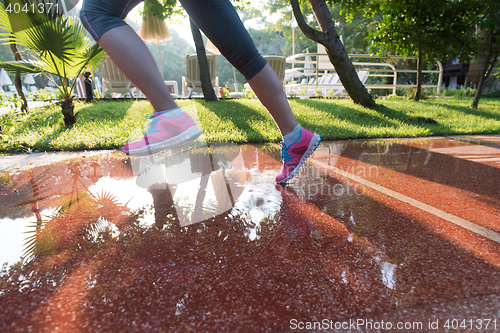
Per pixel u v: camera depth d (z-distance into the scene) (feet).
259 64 3.99
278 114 4.51
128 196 4.61
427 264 2.72
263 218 3.77
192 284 2.44
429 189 4.94
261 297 2.28
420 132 11.68
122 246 3.08
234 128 11.07
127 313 2.11
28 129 10.75
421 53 22.49
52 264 2.74
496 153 8.00
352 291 2.34
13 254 2.92
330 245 3.09
